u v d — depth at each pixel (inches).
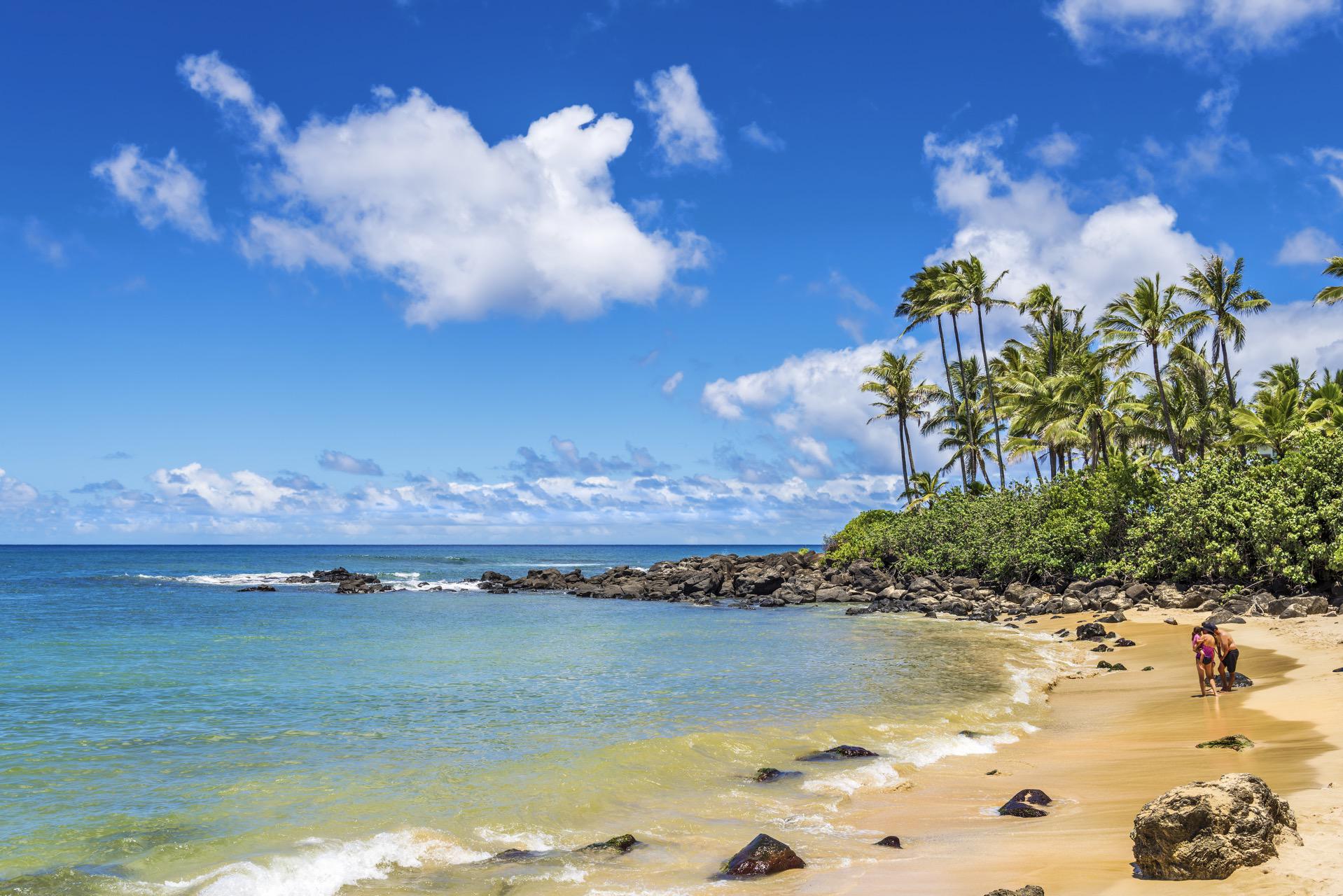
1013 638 1370.6
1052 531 1989.4
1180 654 1048.2
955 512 2320.4
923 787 520.7
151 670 1035.3
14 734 685.9
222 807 492.4
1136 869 330.3
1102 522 1860.2
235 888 373.4
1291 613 1268.5
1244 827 307.7
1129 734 645.9
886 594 2182.6
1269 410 1839.3
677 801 500.1
